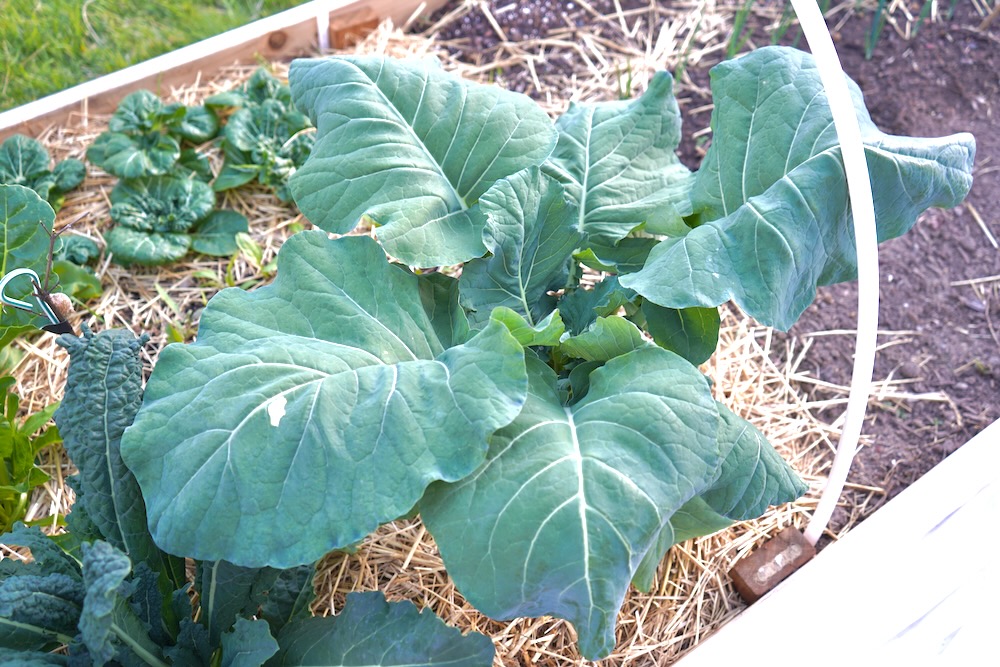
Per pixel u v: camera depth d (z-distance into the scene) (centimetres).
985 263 268
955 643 193
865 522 210
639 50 306
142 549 166
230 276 246
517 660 190
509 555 143
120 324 241
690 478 150
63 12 319
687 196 199
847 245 183
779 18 317
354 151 185
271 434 149
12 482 204
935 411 243
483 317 189
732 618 203
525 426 155
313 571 175
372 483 145
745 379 242
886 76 301
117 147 253
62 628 155
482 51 303
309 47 296
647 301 188
